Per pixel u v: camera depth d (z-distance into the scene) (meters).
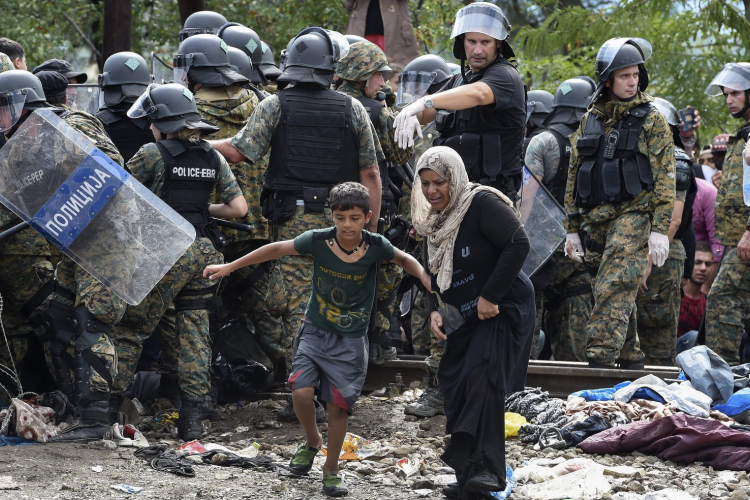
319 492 8.45
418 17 31.16
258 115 10.91
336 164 11.01
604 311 12.18
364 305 8.52
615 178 12.02
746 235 13.31
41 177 9.54
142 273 9.65
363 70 12.05
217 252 10.59
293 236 10.91
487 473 7.82
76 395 9.80
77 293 9.87
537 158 14.37
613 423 10.46
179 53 12.03
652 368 12.74
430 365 11.62
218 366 12.32
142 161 10.32
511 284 7.83
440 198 8.02
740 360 14.56
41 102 10.25
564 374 12.28
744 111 14.23
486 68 11.07
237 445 10.29
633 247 12.00
